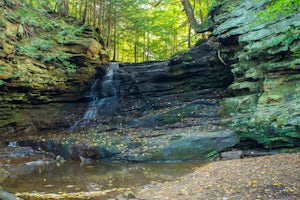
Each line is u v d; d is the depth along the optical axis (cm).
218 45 1580
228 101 1380
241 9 1489
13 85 1623
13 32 1614
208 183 689
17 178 890
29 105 1762
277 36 1197
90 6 2662
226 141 1094
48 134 1628
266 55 1235
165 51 2944
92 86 2027
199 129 1245
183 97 1692
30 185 802
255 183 624
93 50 2095
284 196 533
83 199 653
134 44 3225
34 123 1717
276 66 1175
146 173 920
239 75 1402
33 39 1692
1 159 1195
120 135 1367
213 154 1073
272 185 596
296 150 983
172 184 742
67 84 1909
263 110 1114
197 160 1071
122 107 1817
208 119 1347
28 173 963
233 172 755
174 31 2312
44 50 1800
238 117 1209
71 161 1181
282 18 1228
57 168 1045
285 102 1082
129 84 1902
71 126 1734
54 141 1351
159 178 843
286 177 634
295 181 600
